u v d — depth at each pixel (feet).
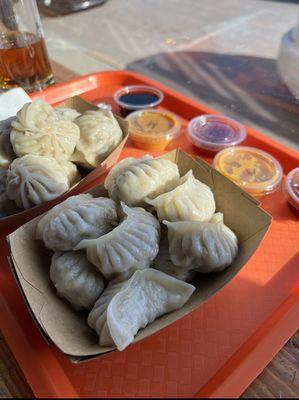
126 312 0.59
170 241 0.72
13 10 1.17
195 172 0.86
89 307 0.67
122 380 0.62
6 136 0.92
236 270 0.66
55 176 0.85
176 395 0.60
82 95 1.33
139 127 1.11
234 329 0.68
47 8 2.21
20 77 1.23
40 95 1.27
